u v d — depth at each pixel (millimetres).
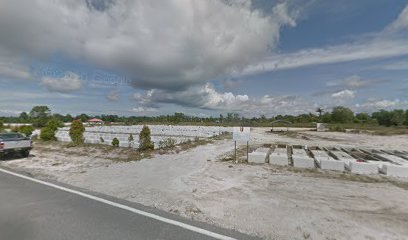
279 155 10914
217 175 8422
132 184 7199
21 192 6371
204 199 5871
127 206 5344
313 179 8031
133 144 16219
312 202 5707
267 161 11375
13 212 4977
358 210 5230
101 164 10508
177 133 32188
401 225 4504
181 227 4309
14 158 12414
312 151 14914
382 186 7242
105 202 5602
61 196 6043
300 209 5250
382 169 9188
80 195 6125
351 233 4168
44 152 14422
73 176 8234
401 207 5441
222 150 15227
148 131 15016
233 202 5672
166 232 4113
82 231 4129
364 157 13164
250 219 4707
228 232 4141
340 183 7539
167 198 5922
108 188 6770
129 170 9219
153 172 8867
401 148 17844
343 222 4605
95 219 4633
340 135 32531
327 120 70625
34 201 5652
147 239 3863
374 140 25609
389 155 13594
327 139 26656
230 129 40656
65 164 10547
